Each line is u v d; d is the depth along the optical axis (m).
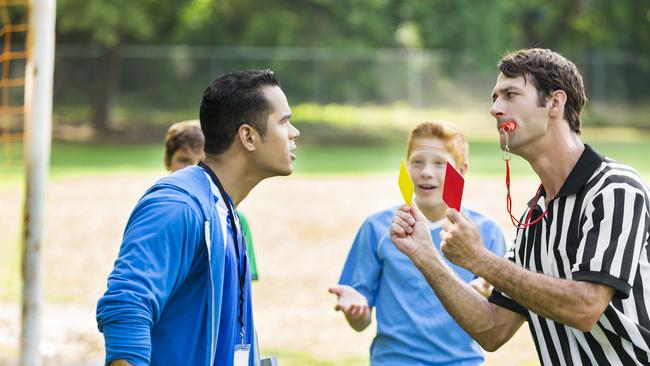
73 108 39.75
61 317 10.56
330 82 40.94
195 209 3.79
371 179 25.00
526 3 41.84
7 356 8.95
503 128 4.19
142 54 40.41
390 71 41.16
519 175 25.86
